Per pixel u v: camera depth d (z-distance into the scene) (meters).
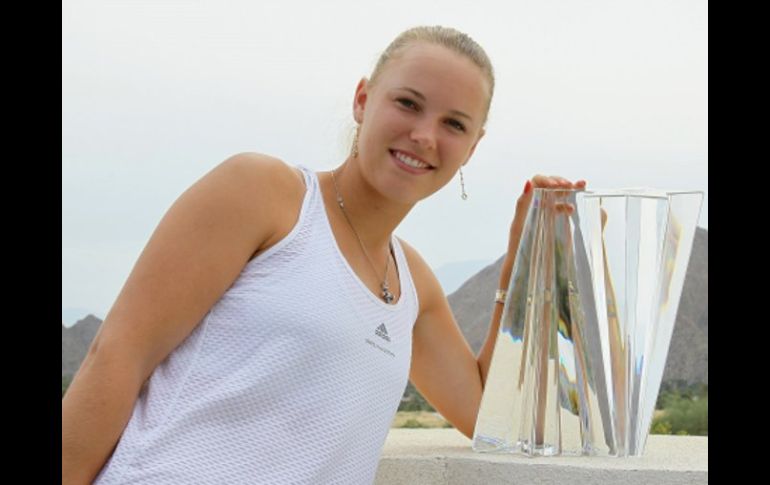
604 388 2.05
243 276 1.71
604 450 2.02
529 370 2.06
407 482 1.96
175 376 1.66
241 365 1.66
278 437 1.65
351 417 1.72
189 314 1.65
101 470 1.62
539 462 1.90
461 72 1.80
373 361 1.76
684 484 1.83
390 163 1.79
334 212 1.85
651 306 2.09
